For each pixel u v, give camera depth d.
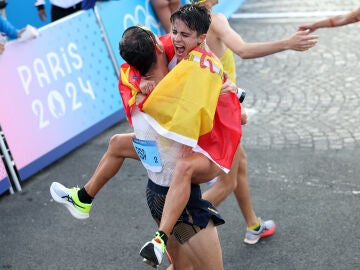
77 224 7.58
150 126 4.79
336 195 7.81
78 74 9.84
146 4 11.74
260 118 10.11
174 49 4.86
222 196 6.14
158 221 5.23
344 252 6.66
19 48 8.90
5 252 7.09
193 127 4.62
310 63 12.21
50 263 6.83
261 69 12.15
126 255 6.89
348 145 9.05
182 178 4.71
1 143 8.38
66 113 9.45
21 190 8.52
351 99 10.52
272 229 7.06
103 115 10.13
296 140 9.30
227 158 4.87
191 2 5.93
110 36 10.67
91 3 10.35
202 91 4.62
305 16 14.95
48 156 9.01
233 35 5.96
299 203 7.70
